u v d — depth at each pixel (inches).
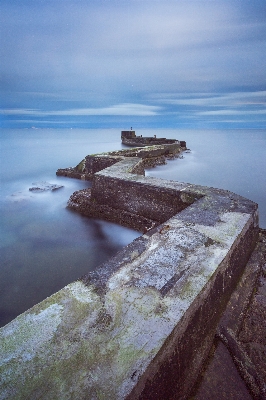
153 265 90.9
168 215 203.8
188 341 75.0
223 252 100.3
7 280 189.0
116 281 82.0
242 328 103.7
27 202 356.2
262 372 88.1
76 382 51.8
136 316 67.9
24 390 50.4
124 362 55.5
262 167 723.4
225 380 85.2
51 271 199.6
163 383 62.9
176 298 74.5
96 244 235.0
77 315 68.6
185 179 591.5
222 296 103.4
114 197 248.1
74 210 302.2
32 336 62.1
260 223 336.5
